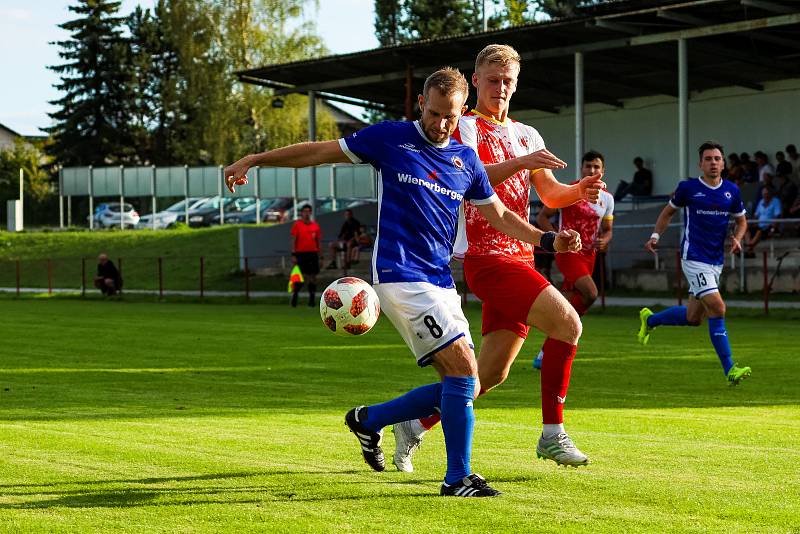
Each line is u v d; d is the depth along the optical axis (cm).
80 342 1552
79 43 7606
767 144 3350
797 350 1341
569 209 1177
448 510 479
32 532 441
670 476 557
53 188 7319
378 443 574
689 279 1055
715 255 1051
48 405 875
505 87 629
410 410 561
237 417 801
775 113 3325
